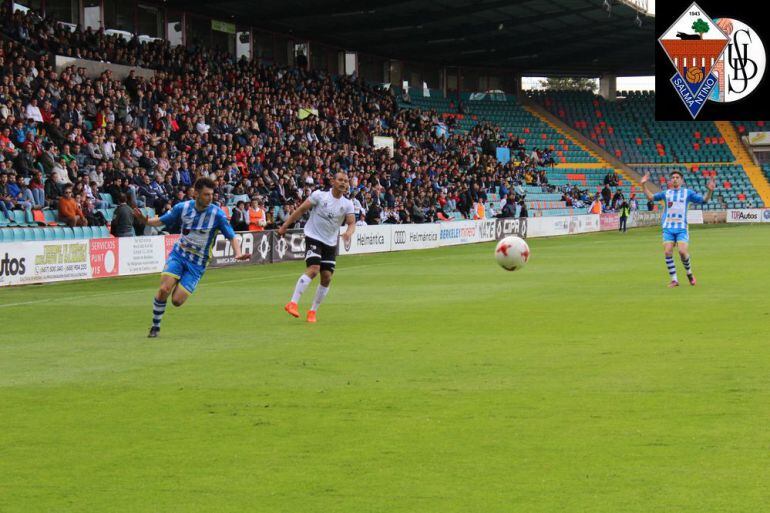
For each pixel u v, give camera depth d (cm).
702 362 1006
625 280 2095
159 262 2625
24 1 3744
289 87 4691
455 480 601
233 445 695
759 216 6244
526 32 5847
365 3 4525
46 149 2878
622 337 1207
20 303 1769
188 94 3831
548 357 1061
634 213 6022
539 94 7281
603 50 6688
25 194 2622
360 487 590
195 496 577
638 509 540
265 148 3866
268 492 583
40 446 698
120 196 2620
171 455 670
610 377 932
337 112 4862
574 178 6397
